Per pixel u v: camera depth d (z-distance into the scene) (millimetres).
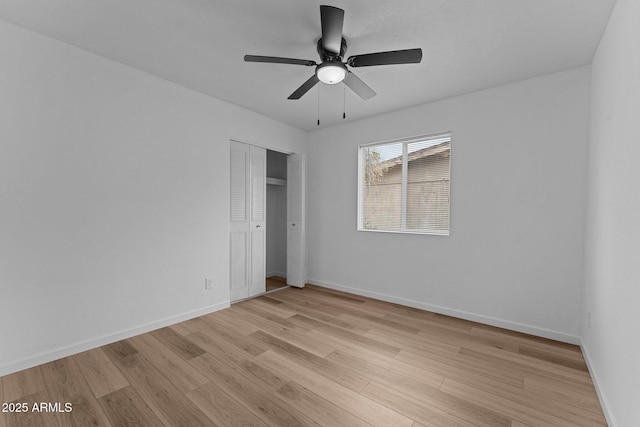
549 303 2508
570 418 1541
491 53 2186
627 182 1393
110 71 2336
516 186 2652
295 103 3232
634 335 1258
